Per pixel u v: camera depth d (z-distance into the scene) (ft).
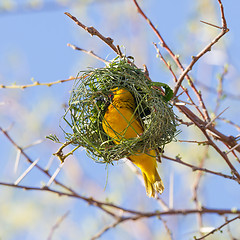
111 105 27.76
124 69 27.55
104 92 27.09
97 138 27.40
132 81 27.07
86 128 27.09
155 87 28.09
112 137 27.37
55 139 26.89
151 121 26.25
